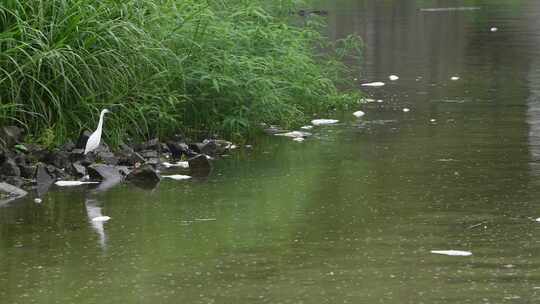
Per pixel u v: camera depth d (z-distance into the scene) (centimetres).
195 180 1362
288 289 895
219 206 1206
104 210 1194
